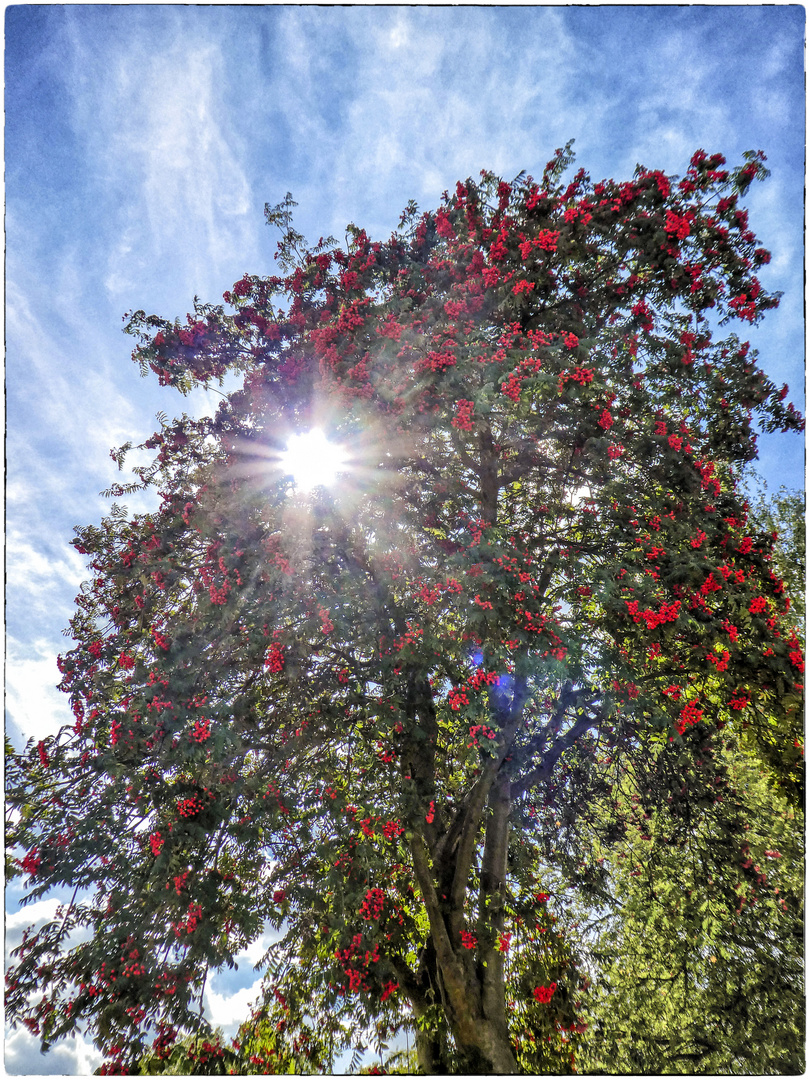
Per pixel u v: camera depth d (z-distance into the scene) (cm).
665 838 916
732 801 891
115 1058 582
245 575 679
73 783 723
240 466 752
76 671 774
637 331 759
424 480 827
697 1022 1008
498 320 772
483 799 745
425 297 805
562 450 815
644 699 640
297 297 916
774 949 954
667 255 725
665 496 743
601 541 771
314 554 713
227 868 738
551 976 796
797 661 663
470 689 615
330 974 710
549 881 995
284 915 739
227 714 650
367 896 663
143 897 629
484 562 641
